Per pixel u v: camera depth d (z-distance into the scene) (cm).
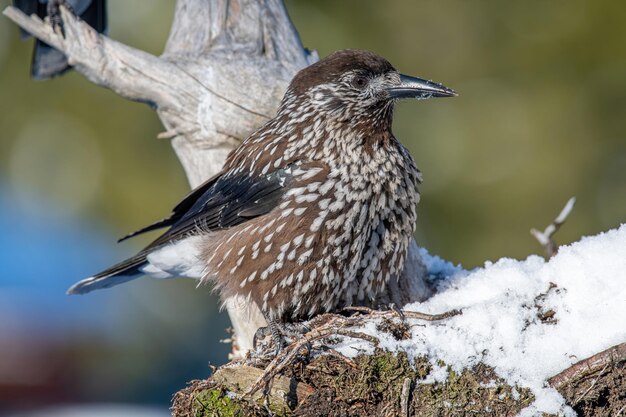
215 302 2117
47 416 2192
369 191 884
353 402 744
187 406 760
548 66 1630
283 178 902
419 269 964
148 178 1623
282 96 1017
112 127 1633
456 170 1638
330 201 875
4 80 1652
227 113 1019
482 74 1644
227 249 926
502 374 733
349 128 901
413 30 1647
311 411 742
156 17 1584
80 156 1656
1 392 2192
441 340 752
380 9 1639
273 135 941
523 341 748
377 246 894
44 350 2264
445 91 908
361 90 908
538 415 719
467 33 1644
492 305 767
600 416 726
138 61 1021
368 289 905
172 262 1027
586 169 1608
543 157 1612
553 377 730
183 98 1024
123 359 2198
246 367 762
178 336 2156
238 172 956
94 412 2128
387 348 746
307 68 944
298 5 1614
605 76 1616
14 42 1638
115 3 1588
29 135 1673
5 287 2372
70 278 2392
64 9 1027
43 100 1652
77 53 1021
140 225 1627
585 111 1617
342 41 1617
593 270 759
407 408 736
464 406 731
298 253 874
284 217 878
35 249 2397
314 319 870
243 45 1043
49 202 1809
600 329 736
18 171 1708
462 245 1619
